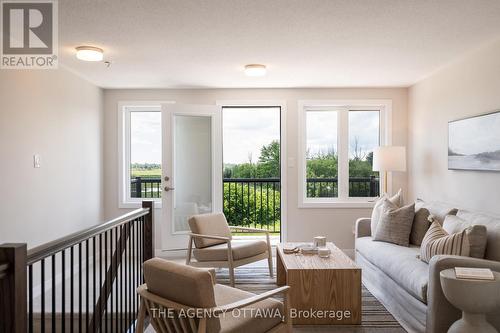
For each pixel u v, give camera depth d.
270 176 6.05
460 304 1.99
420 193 4.56
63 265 1.75
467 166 3.47
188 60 3.69
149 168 5.16
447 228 2.91
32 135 3.33
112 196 4.98
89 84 4.54
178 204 4.79
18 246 1.33
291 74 4.26
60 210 3.82
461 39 3.10
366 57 3.61
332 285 2.71
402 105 4.96
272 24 2.76
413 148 4.77
